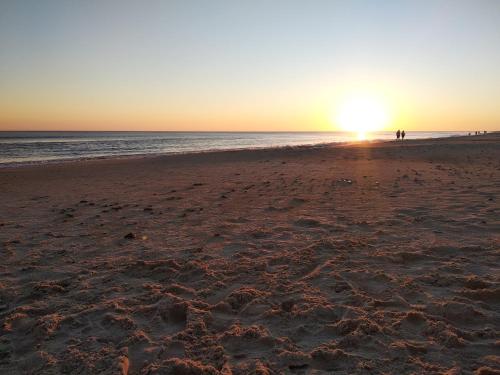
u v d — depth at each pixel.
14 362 3.06
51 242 6.32
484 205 7.89
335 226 6.73
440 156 22.66
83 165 23.73
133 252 5.71
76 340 3.33
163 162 24.70
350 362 2.87
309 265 4.91
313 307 3.75
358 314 3.57
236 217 7.76
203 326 3.48
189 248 5.82
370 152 28.38
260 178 14.24
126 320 3.62
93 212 8.73
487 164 17.50
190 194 10.94
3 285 4.60
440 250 5.26
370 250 5.38
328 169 16.84
